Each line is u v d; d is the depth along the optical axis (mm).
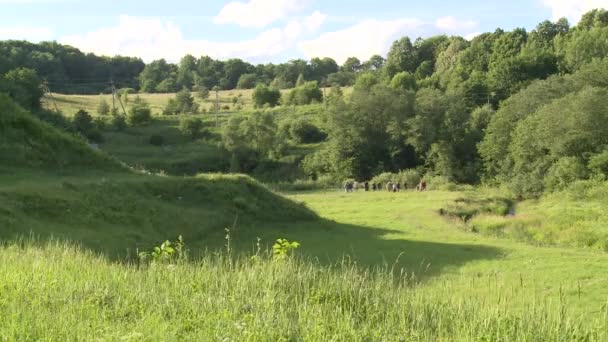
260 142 81000
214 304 8078
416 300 9227
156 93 148000
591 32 97438
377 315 8250
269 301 8211
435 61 141000
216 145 84438
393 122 75250
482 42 122000
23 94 67562
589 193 43062
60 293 7922
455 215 36250
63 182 22484
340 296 8898
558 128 52938
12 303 7047
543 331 7758
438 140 72812
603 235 28562
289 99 115812
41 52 136625
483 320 8078
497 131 64812
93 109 100688
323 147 85875
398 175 67062
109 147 78500
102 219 20984
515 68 91188
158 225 22609
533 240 29062
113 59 165375
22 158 25281
